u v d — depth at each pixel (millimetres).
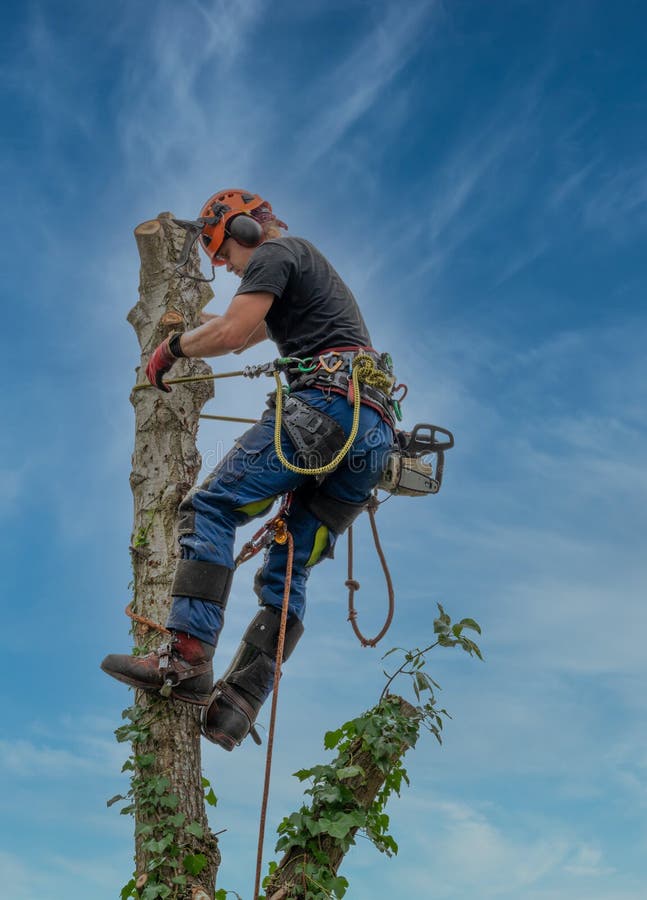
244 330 4340
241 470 4320
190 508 4367
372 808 4504
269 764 4023
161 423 5227
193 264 5570
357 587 5062
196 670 4301
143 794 4383
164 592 4914
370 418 4414
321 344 4477
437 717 4547
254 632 4582
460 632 4594
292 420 4301
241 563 4555
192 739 4559
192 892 4199
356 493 4570
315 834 4230
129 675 4316
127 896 4453
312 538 4613
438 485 4773
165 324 5387
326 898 4141
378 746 4387
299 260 4500
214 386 5387
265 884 4344
